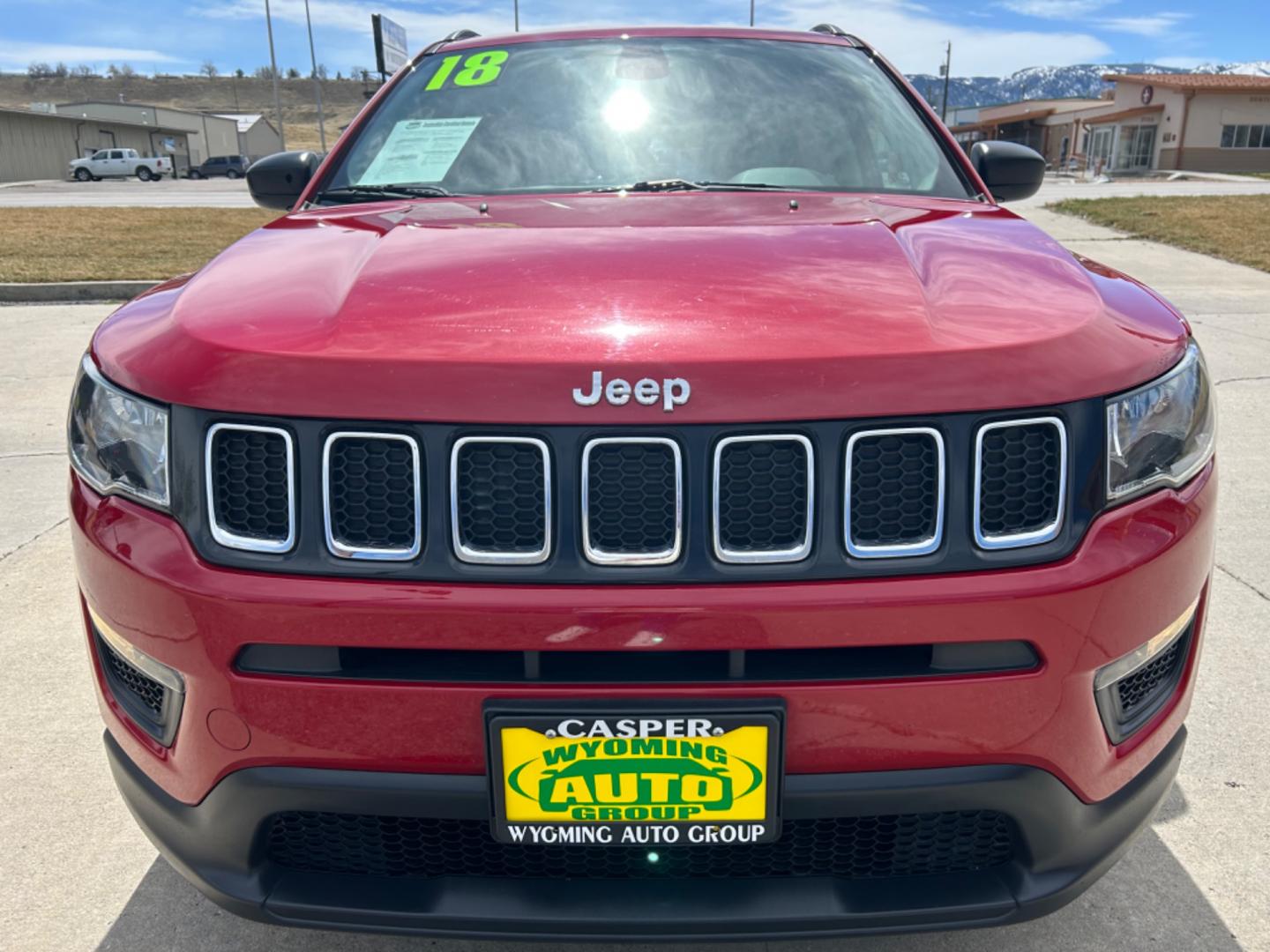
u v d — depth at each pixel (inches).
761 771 50.2
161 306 62.8
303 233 73.4
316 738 51.3
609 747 50.0
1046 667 50.7
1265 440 180.9
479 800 51.4
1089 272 65.6
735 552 49.1
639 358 49.3
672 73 96.0
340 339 52.1
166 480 53.0
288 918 54.6
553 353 49.7
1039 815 53.1
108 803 84.5
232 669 51.4
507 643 49.1
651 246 63.2
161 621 52.4
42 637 112.2
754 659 50.8
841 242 64.7
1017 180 98.7
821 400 48.9
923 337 51.4
